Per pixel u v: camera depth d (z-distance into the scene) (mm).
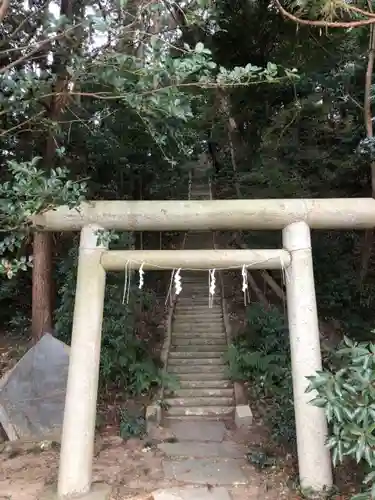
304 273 3969
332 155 8164
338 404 2852
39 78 3553
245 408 5762
